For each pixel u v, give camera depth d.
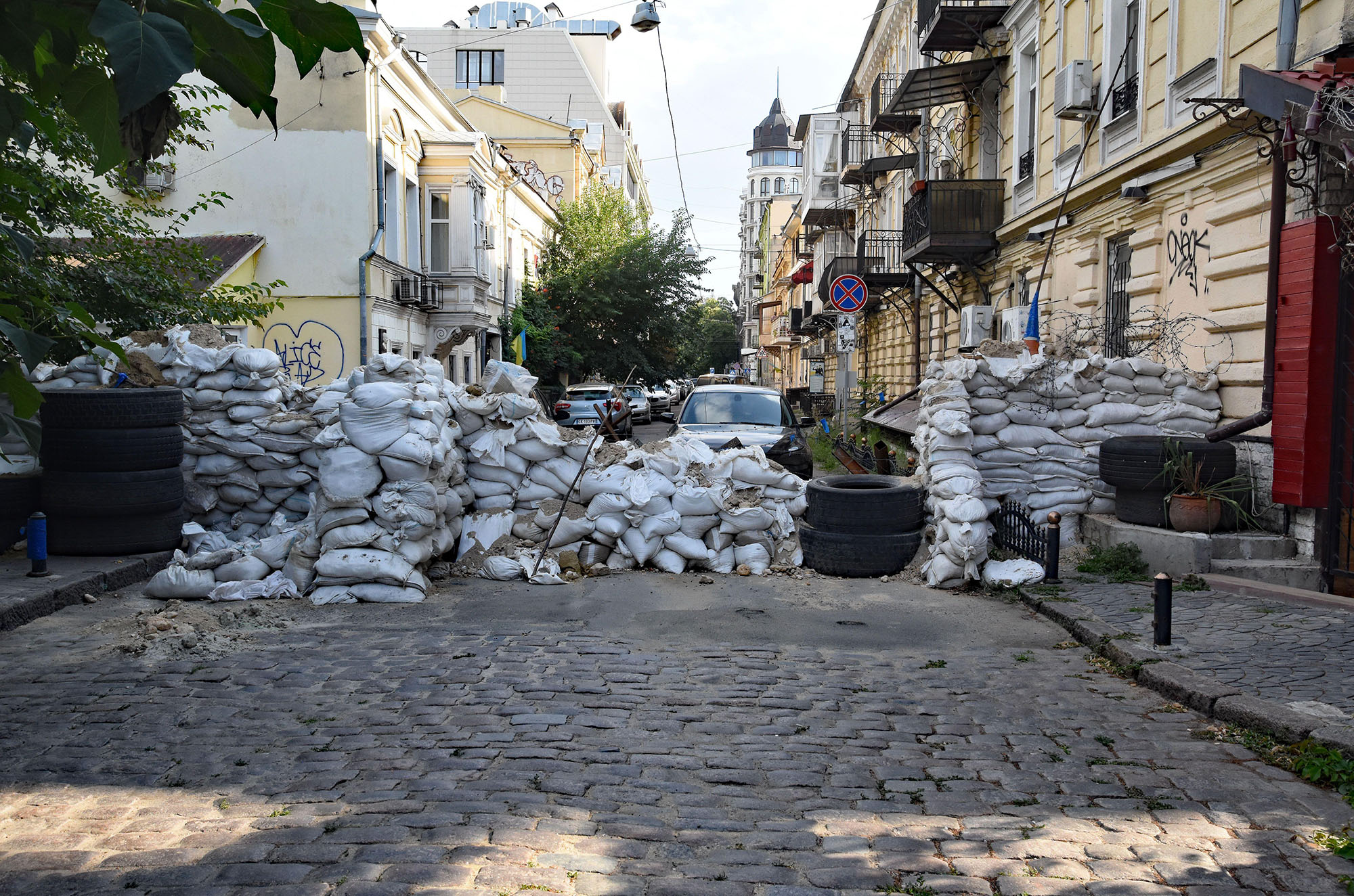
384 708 5.02
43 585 7.20
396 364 8.17
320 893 3.02
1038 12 15.02
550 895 3.04
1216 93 9.22
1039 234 14.40
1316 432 7.52
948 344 21.30
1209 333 9.50
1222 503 8.20
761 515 8.88
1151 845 3.44
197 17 1.75
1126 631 6.29
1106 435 9.56
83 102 1.77
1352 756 4.05
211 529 9.52
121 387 8.95
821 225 41.19
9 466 8.76
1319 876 3.20
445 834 3.48
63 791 3.90
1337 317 7.41
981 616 7.26
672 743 4.54
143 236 13.06
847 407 15.38
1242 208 8.67
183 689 5.31
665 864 3.29
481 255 28.17
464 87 57.38
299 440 9.34
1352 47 7.12
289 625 6.84
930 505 8.87
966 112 19.28
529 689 5.38
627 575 8.70
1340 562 7.49
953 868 3.27
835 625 6.98
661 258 37.84
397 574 7.53
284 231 21.75
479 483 9.09
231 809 3.71
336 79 21.64
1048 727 4.79
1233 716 4.74
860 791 3.98
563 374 38.22
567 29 61.22
